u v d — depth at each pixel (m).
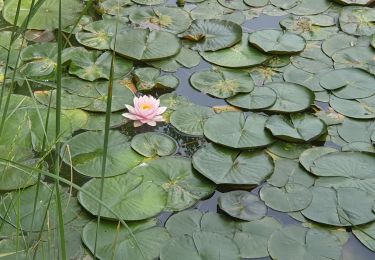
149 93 2.10
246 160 1.79
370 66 2.28
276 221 1.58
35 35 2.37
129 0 2.71
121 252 1.46
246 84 2.13
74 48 2.26
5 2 2.55
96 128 1.90
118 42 2.32
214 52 2.33
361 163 1.78
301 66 2.27
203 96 2.08
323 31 2.51
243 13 2.65
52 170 1.71
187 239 1.50
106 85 2.10
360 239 1.54
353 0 2.72
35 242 1.48
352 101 2.07
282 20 2.58
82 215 1.58
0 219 1.54
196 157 1.79
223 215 1.60
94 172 1.71
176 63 2.26
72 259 1.44
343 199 1.65
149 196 1.64
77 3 2.61
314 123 1.93
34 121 1.88
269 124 1.91
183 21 2.54
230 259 1.45
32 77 2.11
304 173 1.75
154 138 1.87
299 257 1.47
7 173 1.69
